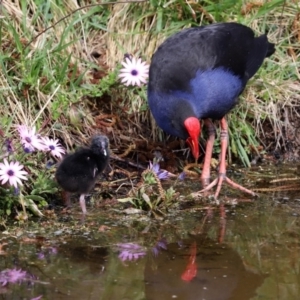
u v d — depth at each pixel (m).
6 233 8.77
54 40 11.84
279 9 12.98
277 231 9.16
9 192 9.18
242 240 8.84
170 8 12.62
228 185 10.86
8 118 10.44
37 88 10.93
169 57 10.62
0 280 7.47
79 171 9.23
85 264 7.95
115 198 10.09
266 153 12.10
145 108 11.66
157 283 7.57
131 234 8.91
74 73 11.39
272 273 7.92
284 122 12.21
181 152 11.70
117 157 11.06
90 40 12.35
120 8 12.53
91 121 11.36
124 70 11.23
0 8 11.60
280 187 10.86
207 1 12.59
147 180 10.02
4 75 10.93
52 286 7.39
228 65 10.71
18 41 11.09
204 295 7.36
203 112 10.68
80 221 9.25
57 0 12.20
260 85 12.20
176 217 9.58
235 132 11.84
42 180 9.60
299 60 12.67
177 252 8.40
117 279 7.63
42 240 8.61
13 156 9.44
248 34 11.19
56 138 10.88
